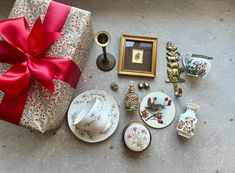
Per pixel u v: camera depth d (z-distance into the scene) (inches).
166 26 24.5
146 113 22.8
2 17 24.4
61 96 19.4
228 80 23.9
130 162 22.3
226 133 23.0
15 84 18.1
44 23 19.8
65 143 22.5
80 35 19.7
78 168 22.1
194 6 24.8
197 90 23.6
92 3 24.7
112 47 24.1
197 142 22.8
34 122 19.0
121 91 23.4
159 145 22.6
